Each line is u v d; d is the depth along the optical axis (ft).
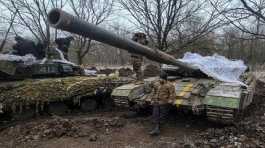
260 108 37.91
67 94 36.11
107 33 16.35
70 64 41.65
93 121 31.68
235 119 30.58
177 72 35.42
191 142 25.43
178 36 46.32
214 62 34.27
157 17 44.09
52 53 41.37
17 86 34.81
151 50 21.98
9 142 27.12
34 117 35.94
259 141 25.22
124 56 89.30
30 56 39.58
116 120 31.96
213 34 46.52
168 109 30.86
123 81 40.55
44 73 39.29
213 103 27.14
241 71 35.37
